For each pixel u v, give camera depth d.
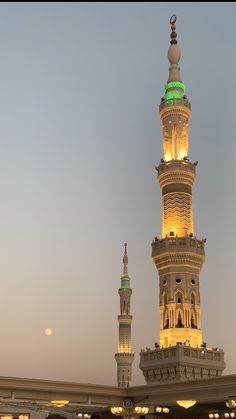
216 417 59.53
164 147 81.19
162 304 72.44
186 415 63.38
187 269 71.94
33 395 50.06
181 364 64.81
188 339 69.06
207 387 47.44
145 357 70.19
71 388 51.56
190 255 72.00
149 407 53.91
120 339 97.94
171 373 65.81
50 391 50.84
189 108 81.94
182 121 80.94
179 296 71.50
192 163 78.25
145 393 52.97
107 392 53.78
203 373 66.69
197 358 66.56
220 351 69.62
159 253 73.25
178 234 74.50
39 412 63.50
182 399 50.75
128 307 100.88
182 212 75.44
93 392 52.88
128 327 98.62
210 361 67.75
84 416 67.75
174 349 65.94
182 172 76.38
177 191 76.19
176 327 69.88
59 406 55.78
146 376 69.19
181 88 83.19
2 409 62.12
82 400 53.03
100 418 68.50
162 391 51.56
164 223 76.56
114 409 54.94
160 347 70.06
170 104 81.00
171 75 84.31
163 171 77.75
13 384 48.41
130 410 55.03
